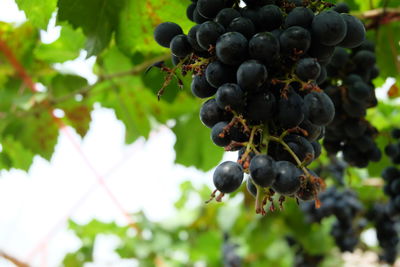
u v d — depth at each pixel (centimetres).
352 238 123
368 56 78
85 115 122
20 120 122
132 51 84
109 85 120
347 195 117
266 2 65
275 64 63
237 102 61
